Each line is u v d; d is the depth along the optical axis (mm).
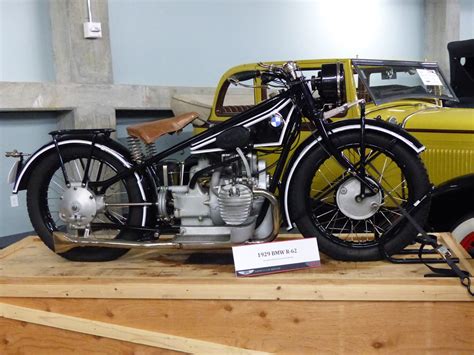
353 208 1980
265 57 5430
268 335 1831
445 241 2305
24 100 3756
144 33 4664
